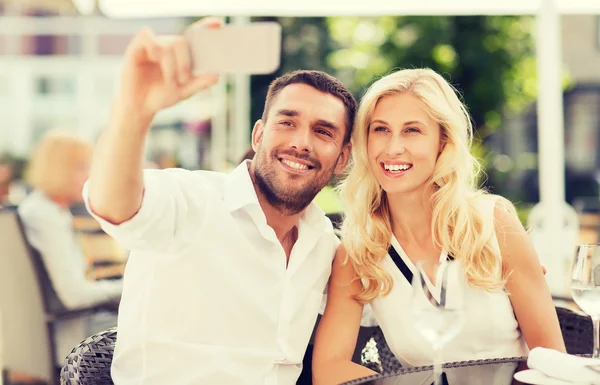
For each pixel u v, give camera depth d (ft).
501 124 33.81
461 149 7.03
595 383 4.78
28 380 12.72
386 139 7.00
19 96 31.91
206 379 5.89
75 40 31.19
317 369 6.77
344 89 6.57
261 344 6.15
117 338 6.11
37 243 10.43
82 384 6.00
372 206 7.23
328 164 6.43
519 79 33.24
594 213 18.08
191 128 30.37
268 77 31.96
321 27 33.27
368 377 5.28
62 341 10.51
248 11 13.58
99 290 10.82
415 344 6.84
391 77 7.06
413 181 6.94
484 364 5.54
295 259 6.48
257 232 6.21
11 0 30.66
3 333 10.85
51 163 11.01
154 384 5.90
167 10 13.43
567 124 33.42
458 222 6.94
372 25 33.30
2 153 30.40
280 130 6.31
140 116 4.38
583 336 7.66
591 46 32.94
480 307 6.82
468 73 33.27
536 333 6.87
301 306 6.46
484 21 32.76
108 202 4.82
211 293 5.96
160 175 5.87
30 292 10.34
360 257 6.97
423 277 4.77
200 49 3.80
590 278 5.49
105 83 31.53
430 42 32.83
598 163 33.24
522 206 32.37
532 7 13.79
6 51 31.30
